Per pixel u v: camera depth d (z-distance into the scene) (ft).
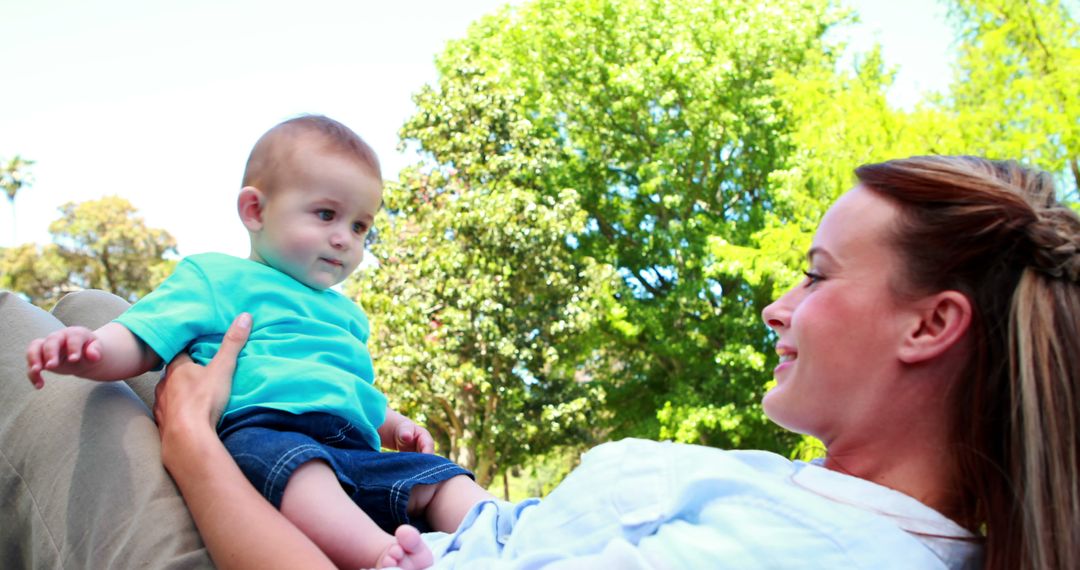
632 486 3.42
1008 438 3.27
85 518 4.34
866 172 3.70
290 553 3.82
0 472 4.71
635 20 62.13
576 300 52.29
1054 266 3.24
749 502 3.21
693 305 57.52
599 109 62.03
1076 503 3.05
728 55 59.93
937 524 3.28
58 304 5.75
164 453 4.35
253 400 4.89
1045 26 42.75
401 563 4.04
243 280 5.28
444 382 48.01
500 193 51.62
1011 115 41.27
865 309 3.50
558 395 52.08
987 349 3.34
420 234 50.65
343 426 5.13
